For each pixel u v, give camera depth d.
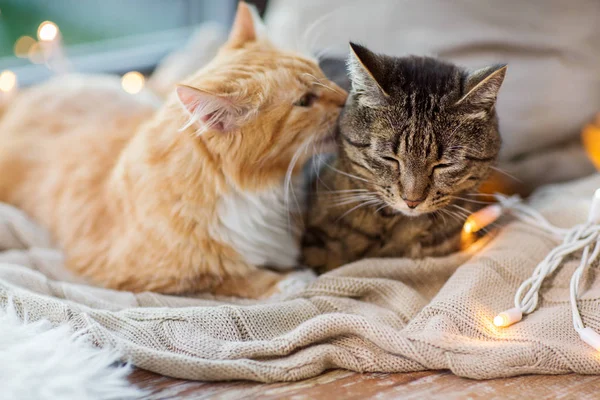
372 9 0.86
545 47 0.84
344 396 0.58
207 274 0.71
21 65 1.04
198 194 0.69
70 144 0.79
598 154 0.83
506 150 0.81
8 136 0.82
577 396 0.58
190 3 1.12
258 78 0.68
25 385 0.55
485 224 0.71
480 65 0.82
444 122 0.66
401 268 0.68
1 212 0.76
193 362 0.59
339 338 0.62
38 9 1.03
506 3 0.85
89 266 0.73
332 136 0.72
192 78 0.70
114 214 0.73
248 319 0.62
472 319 0.62
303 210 0.76
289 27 0.88
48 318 0.62
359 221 0.73
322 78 0.71
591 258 0.65
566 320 0.62
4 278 0.66
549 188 0.79
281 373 0.59
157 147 0.70
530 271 0.66
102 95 0.85
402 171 0.68
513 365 0.59
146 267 0.71
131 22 1.10
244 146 0.68
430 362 0.60
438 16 0.85
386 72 0.67
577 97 0.83
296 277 0.71
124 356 0.60
